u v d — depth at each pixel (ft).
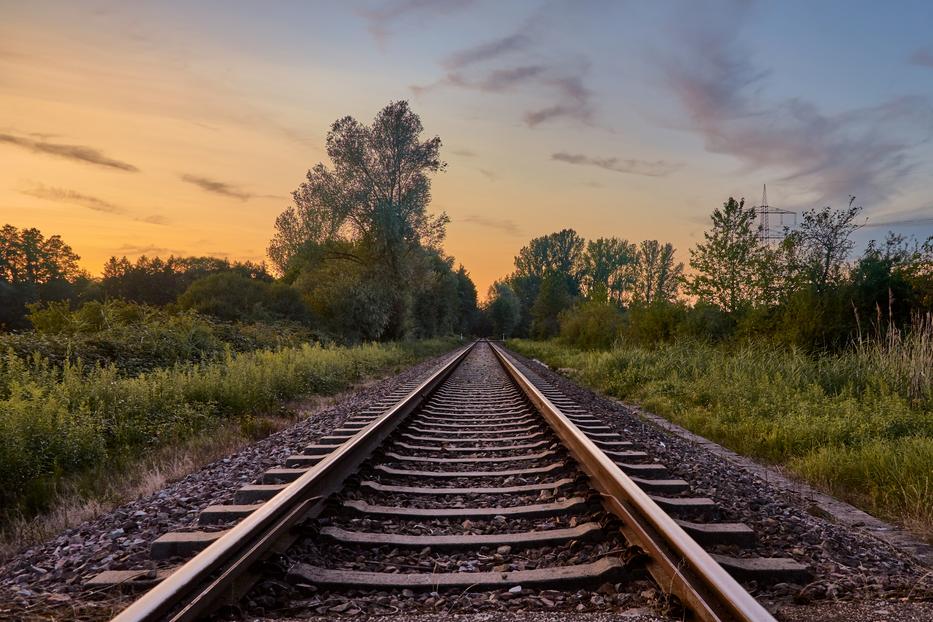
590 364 68.95
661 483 17.52
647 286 333.62
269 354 54.29
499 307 419.13
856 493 19.24
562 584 10.93
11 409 22.95
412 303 147.74
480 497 16.89
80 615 10.08
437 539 13.10
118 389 31.45
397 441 24.68
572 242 436.76
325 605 10.28
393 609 10.22
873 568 12.24
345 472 17.80
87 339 45.98
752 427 29.04
